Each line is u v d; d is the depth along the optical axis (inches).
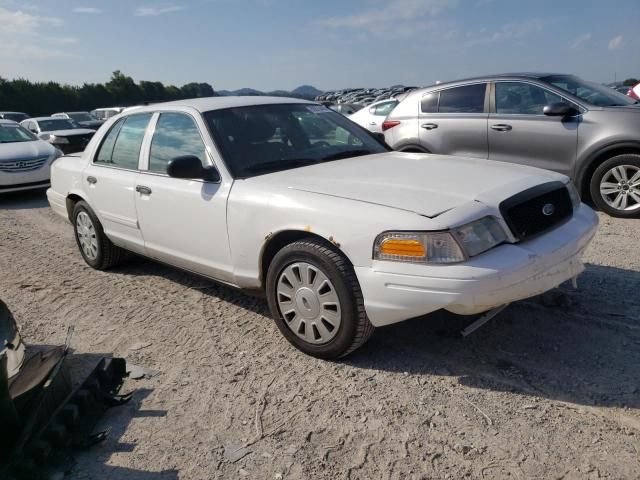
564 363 129.1
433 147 303.7
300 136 174.1
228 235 151.4
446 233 114.1
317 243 131.9
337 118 194.4
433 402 117.9
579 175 262.8
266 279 145.3
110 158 201.3
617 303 157.2
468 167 149.9
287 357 141.1
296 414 117.1
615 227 240.7
